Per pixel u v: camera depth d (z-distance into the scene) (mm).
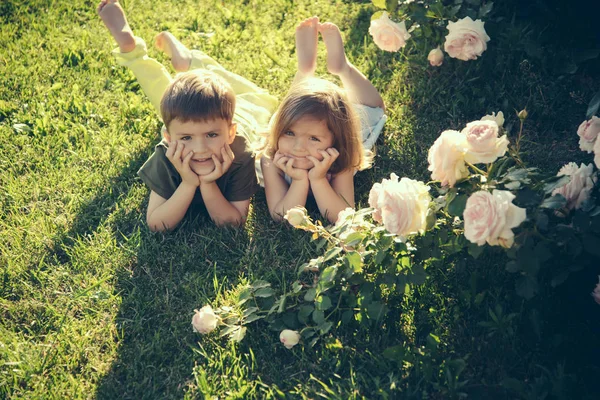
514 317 2271
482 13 3234
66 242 2740
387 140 3199
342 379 2186
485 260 2441
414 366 2176
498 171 2240
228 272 2586
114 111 3445
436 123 3273
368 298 2291
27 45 3859
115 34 3119
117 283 2564
